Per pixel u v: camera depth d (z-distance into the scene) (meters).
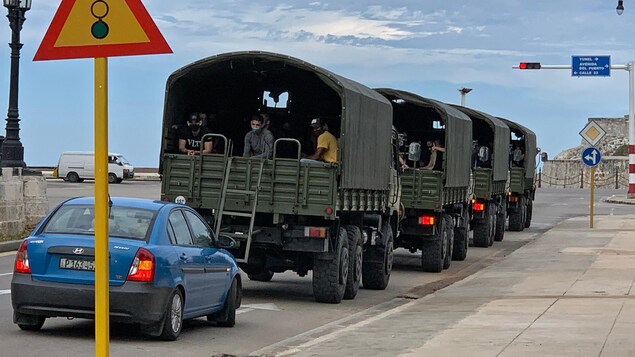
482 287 20.03
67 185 68.19
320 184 16.92
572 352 10.91
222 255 13.91
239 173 17.22
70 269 11.91
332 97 20.14
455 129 25.69
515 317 14.49
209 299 13.49
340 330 13.59
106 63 6.60
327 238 17.23
